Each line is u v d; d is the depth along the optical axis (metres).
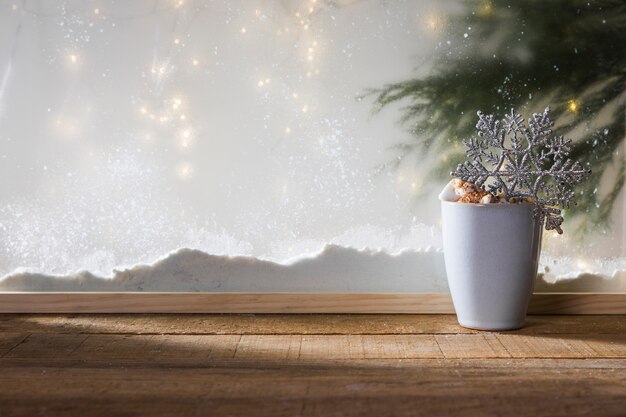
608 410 0.93
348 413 0.92
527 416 0.92
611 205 1.19
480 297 1.11
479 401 0.94
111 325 1.14
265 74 1.18
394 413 0.92
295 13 1.17
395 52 1.18
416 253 1.19
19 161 1.18
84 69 1.18
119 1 1.17
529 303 1.18
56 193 1.19
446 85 1.18
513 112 1.12
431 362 1.03
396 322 1.15
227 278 1.19
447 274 1.14
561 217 1.11
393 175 1.18
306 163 1.18
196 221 1.19
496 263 1.10
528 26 1.18
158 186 1.19
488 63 1.18
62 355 1.05
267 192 1.18
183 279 1.19
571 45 1.18
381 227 1.19
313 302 1.18
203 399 0.95
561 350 1.06
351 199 1.18
